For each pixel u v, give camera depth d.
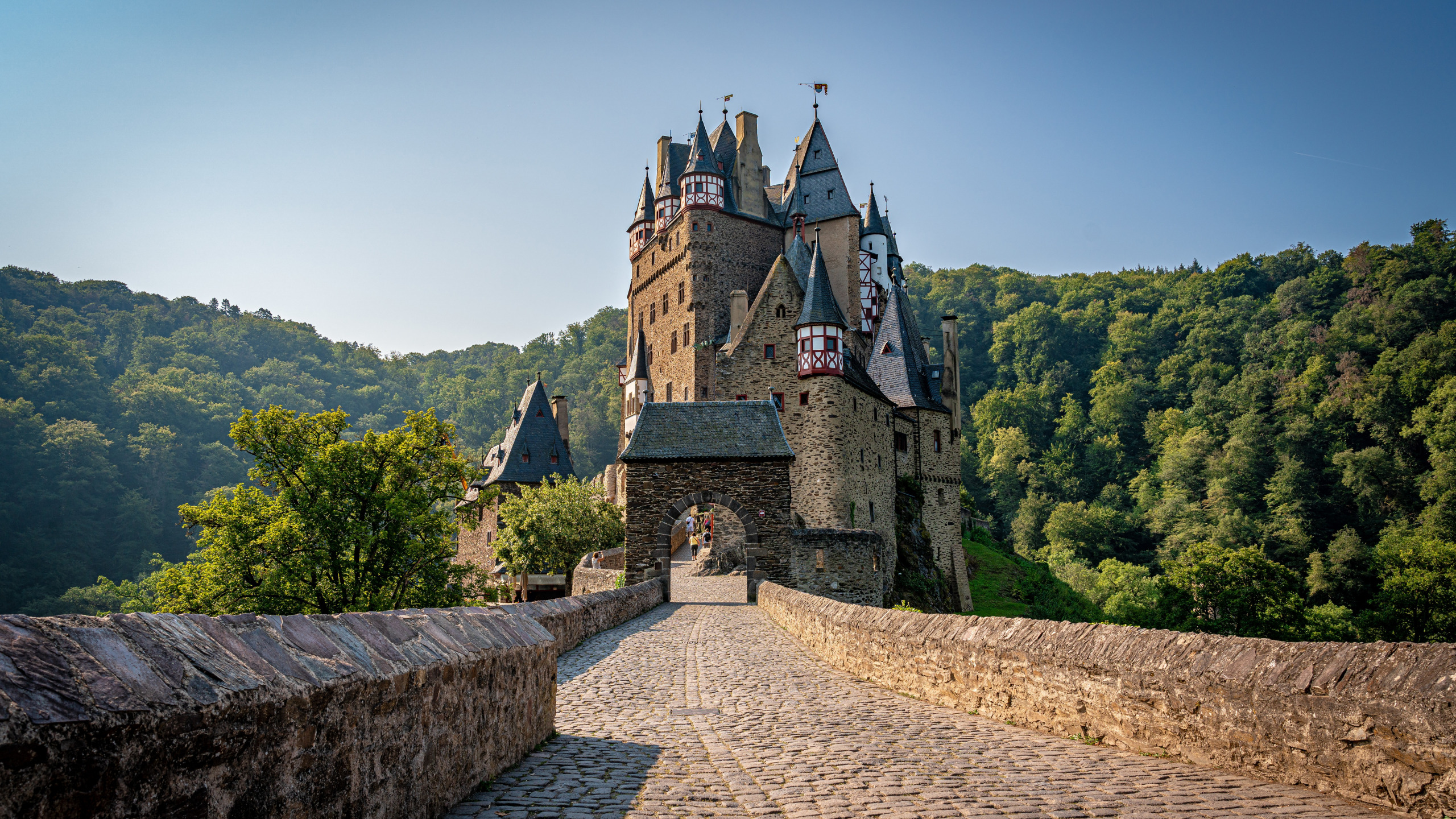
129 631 3.57
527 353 182.12
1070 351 140.00
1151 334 134.38
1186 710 7.06
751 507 33.22
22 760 2.75
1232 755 6.61
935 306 162.88
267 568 38.03
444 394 174.50
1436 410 89.62
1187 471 104.81
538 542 44.88
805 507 51.00
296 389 171.50
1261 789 6.00
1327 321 119.06
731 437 34.19
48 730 2.84
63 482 106.62
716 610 27.70
